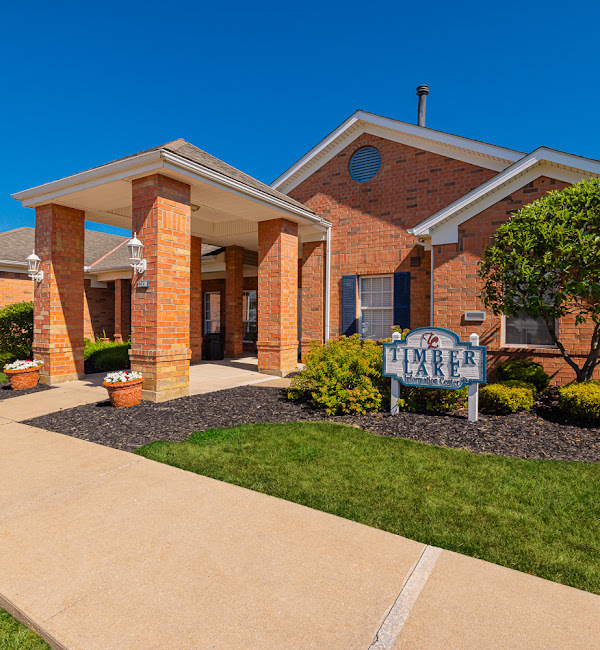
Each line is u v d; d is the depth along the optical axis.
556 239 6.27
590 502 3.88
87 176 8.38
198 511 3.79
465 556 3.10
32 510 3.83
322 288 12.93
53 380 9.73
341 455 5.07
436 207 11.38
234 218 12.77
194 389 8.93
